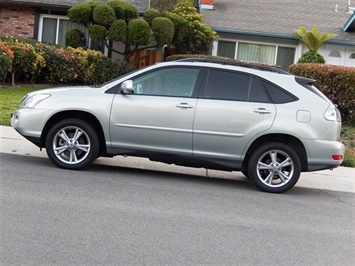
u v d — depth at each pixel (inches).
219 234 221.0
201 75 314.2
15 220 214.8
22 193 255.4
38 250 185.6
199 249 200.4
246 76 313.9
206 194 294.0
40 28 805.9
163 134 308.3
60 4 787.4
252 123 305.1
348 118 588.4
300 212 273.7
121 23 717.9
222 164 312.0
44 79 708.0
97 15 715.4
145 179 318.7
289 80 315.0
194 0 900.0
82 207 241.4
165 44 770.8
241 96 310.7
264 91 311.6
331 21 895.1
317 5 981.8
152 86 315.3
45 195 255.8
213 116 305.3
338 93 580.4
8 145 373.7
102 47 824.9
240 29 818.8
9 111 479.8
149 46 756.6
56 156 316.5
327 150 304.8
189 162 313.9
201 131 305.7
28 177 288.8
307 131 304.2
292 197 309.9
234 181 347.3
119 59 778.8
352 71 572.7
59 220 219.9
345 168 414.9
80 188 276.4
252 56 846.5
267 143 310.2
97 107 310.7
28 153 356.8
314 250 211.8
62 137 315.6
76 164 317.1
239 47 844.6
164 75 316.2
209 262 187.6
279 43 837.2
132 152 315.0
